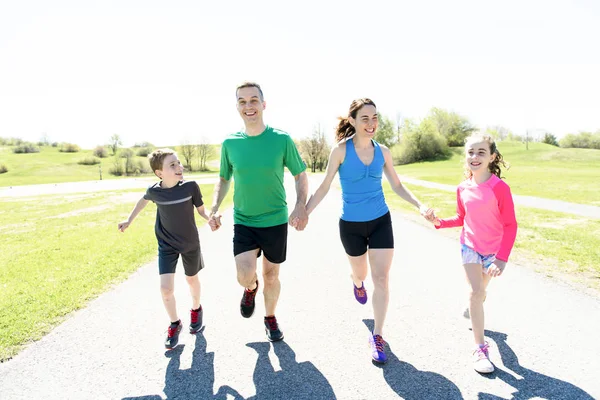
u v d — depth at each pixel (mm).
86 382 2787
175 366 2992
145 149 113938
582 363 2865
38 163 97438
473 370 2820
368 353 3115
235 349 3254
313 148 72312
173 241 3434
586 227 8578
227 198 19438
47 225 12016
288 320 3807
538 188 19438
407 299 4297
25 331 3656
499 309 3936
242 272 3145
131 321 3873
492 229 3113
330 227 9492
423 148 78875
